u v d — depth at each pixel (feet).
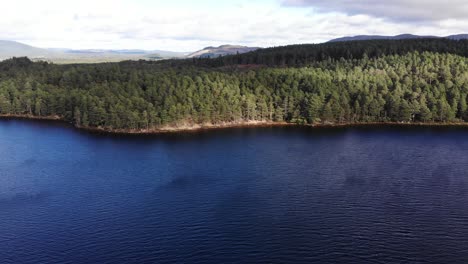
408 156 519.19
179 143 608.19
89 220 333.83
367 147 572.92
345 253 279.49
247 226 320.09
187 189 403.13
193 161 504.84
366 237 301.43
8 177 443.32
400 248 285.84
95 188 408.46
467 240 296.92
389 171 456.86
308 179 431.02
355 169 465.88
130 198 380.78
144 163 497.87
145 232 312.29
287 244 291.99
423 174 444.55
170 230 314.96
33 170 469.57
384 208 352.90
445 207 354.74
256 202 368.07
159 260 273.33
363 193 388.16
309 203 364.79
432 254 278.05
